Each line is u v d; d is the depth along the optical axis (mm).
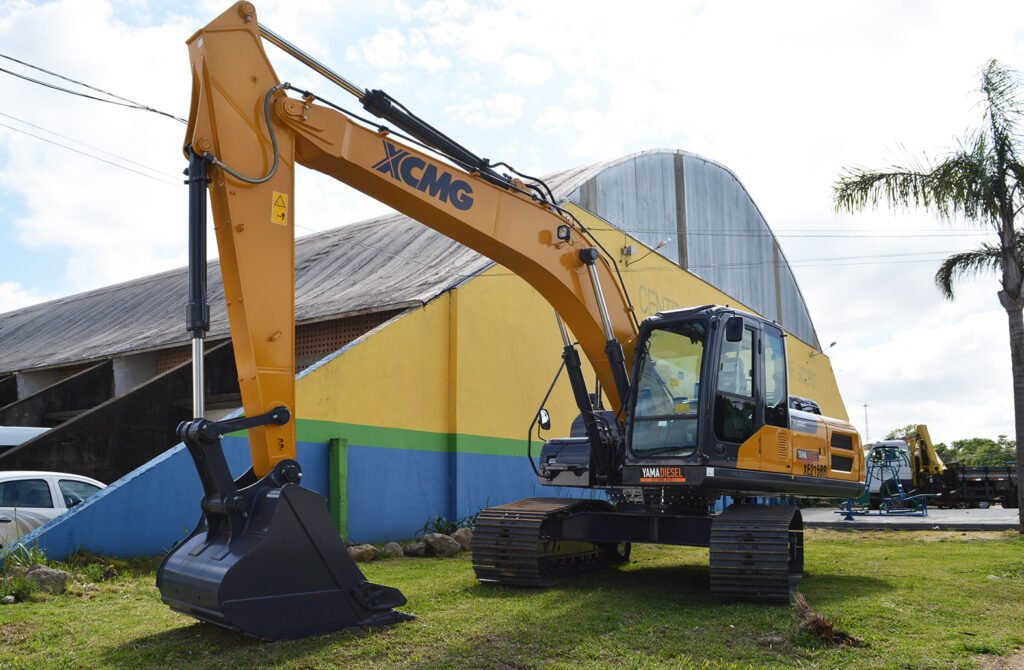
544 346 17656
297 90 7195
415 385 14523
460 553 12672
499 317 16438
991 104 15688
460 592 8617
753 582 7859
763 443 9047
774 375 9703
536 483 16969
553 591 8703
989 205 15328
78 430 13586
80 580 9047
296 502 6355
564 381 18250
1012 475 30906
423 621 6992
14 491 10789
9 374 23312
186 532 11086
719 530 8203
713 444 8500
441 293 15227
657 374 9055
